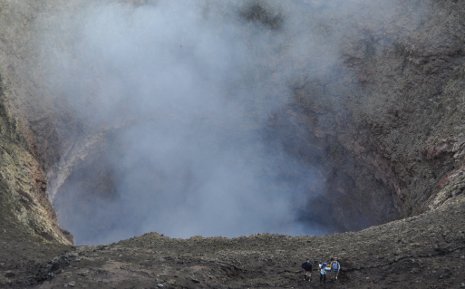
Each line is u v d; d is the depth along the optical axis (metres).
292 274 37.94
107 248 44.28
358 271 36.84
